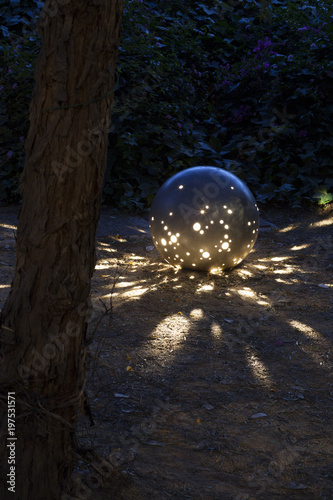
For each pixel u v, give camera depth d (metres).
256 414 2.98
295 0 10.28
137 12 8.50
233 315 4.35
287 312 4.45
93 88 1.86
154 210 5.18
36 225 1.91
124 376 3.33
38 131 1.88
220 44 9.55
